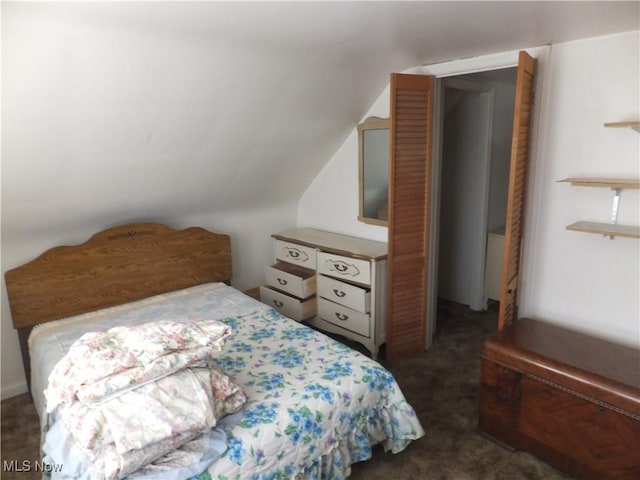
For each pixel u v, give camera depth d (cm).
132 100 207
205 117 242
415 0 156
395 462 205
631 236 195
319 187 368
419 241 288
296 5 159
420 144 273
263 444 155
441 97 283
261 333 234
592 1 156
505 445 212
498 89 345
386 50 237
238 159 294
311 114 289
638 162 206
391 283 281
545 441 196
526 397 199
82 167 230
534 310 254
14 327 254
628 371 180
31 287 254
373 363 202
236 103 244
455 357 302
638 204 208
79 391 143
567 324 242
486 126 343
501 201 386
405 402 199
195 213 331
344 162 341
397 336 293
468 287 387
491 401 213
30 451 218
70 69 177
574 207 229
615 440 173
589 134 219
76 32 161
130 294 291
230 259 338
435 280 312
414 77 261
